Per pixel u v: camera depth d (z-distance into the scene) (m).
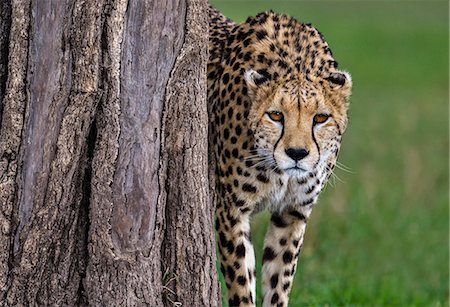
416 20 51.84
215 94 11.43
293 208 11.43
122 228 9.27
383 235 18.95
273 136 10.55
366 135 27.61
